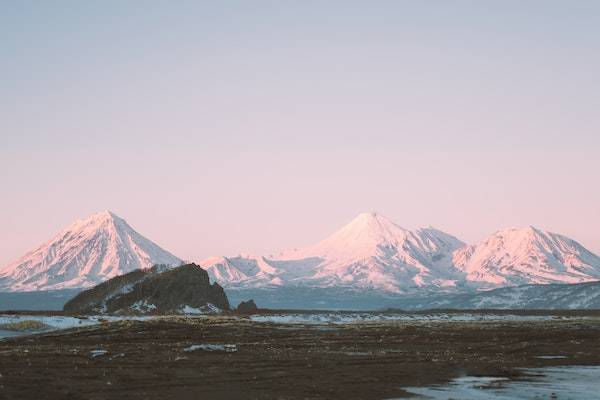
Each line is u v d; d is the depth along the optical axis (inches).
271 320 5871.1
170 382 2181.3
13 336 4060.0
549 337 4092.0
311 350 3228.3
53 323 4731.8
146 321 4891.7
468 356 3024.1
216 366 2556.6
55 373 2297.0
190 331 4311.0
